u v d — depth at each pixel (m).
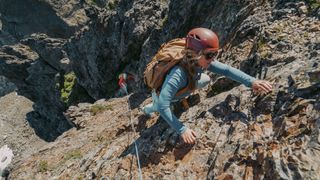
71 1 106.44
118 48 43.34
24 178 15.80
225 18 17.22
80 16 105.88
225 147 8.02
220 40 16.64
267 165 6.91
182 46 7.56
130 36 38.38
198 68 7.29
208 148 8.51
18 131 89.19
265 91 8.12
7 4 111.62
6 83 115.50
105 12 47.94
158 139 9.66
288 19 11.29
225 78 10.53
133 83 30.17
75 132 20.72
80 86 61.94
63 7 105.00
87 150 15.19
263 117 8.09
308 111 7.25
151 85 7.82
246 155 7.52
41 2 104.31
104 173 10.10
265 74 9.61
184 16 24.47
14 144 85.62
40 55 79.44
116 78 46.16
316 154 6.41
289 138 7.07
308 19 10.73
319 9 10.71
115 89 47.25
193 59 6.92
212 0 21.20
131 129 12.88
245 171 7.28
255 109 8.45
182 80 7.19
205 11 22.00
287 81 8.34
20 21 113.00
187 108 10.54
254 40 11.67
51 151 17.59
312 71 7.81
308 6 11.25
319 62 8.15
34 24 111.69
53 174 14.84
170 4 26.94
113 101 24.11
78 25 104.94
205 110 9.64
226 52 13.29
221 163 7.77
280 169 6.57
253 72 10.38
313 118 7.00
